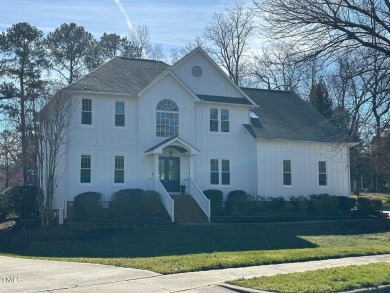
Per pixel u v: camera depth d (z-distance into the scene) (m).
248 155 35.88
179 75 34.78
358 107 14.93
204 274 13.06
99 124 31.52
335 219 33.72
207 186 34.47
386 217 35.75
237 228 27.39
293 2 14.39
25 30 44.97
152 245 23.20
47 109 28.77
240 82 56.28
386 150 16.56
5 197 32.03
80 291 10.96
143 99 32.72
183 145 32.38
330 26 14.44
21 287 11.41
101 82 32.19
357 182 61.22
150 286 11.52
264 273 13.34
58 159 30.86
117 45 60.41
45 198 30.56
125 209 29.42
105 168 31.41
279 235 26.39
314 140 36.72
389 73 14.53
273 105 40.38
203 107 35.00
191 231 26.14
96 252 21.94
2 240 25.70
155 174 31.61
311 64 15.05
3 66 44.59
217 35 57.00
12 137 46.84
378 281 12.18
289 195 35.91
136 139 32.38
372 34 14.27
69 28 56.06
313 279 12.16
